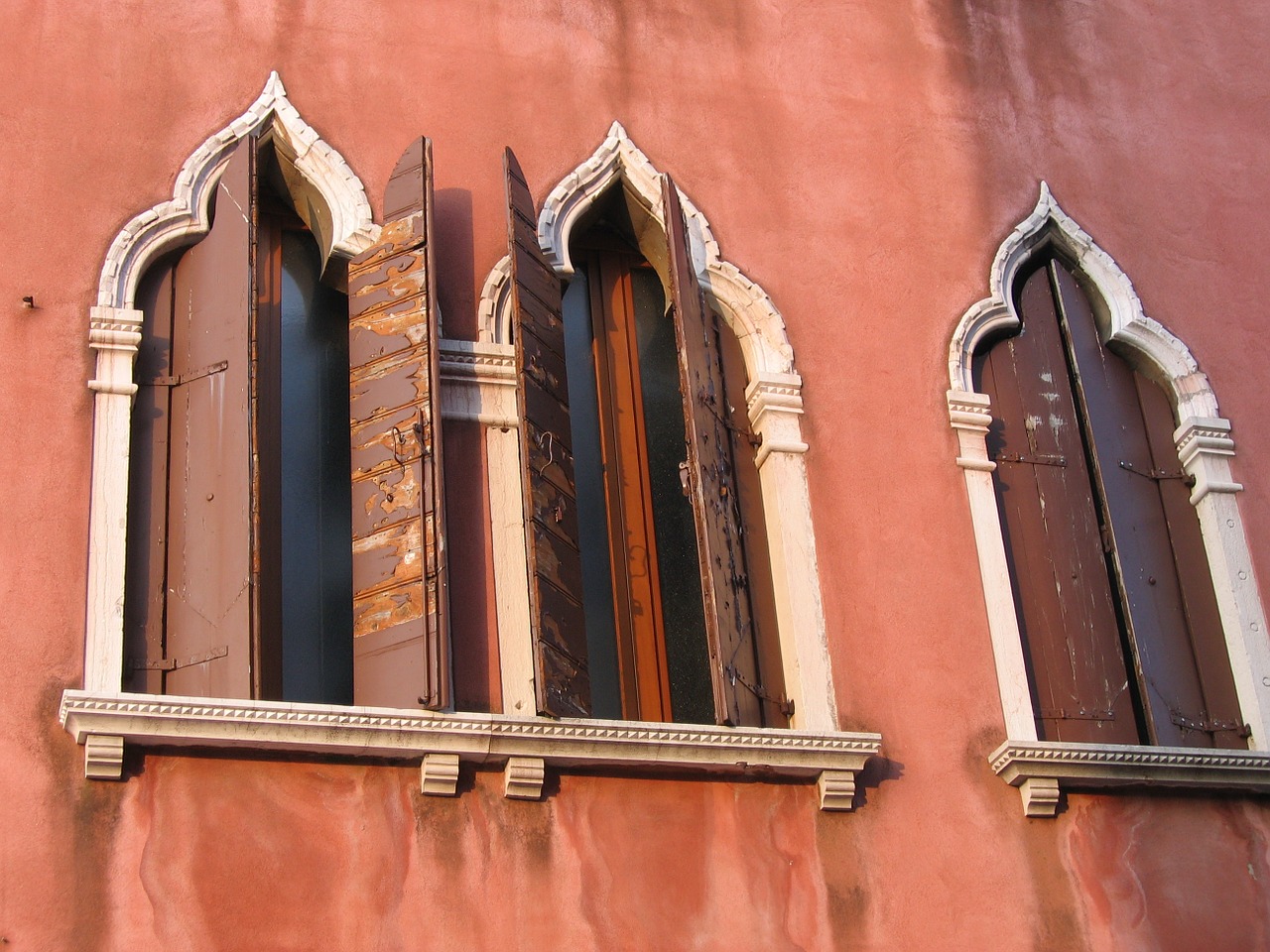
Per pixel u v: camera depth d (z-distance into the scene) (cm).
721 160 968
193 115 895
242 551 785
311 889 738
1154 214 1024
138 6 913
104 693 731
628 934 762
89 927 710
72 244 847
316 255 905
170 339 844
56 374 814
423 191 873
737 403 916
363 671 783
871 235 971
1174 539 941
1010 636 878
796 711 841
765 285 941
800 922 784
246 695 760
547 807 779
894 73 1024
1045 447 947
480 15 967
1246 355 995
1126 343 980
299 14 936
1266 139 1069
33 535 778
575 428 899
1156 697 895
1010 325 967
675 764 792
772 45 1012
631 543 881
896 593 876
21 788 730
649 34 992
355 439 830
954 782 835
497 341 879
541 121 948
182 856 730
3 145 862
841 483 897
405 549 797
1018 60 1051
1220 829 852
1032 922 811
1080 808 842
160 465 813
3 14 894
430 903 747
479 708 799
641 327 935
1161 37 1086
